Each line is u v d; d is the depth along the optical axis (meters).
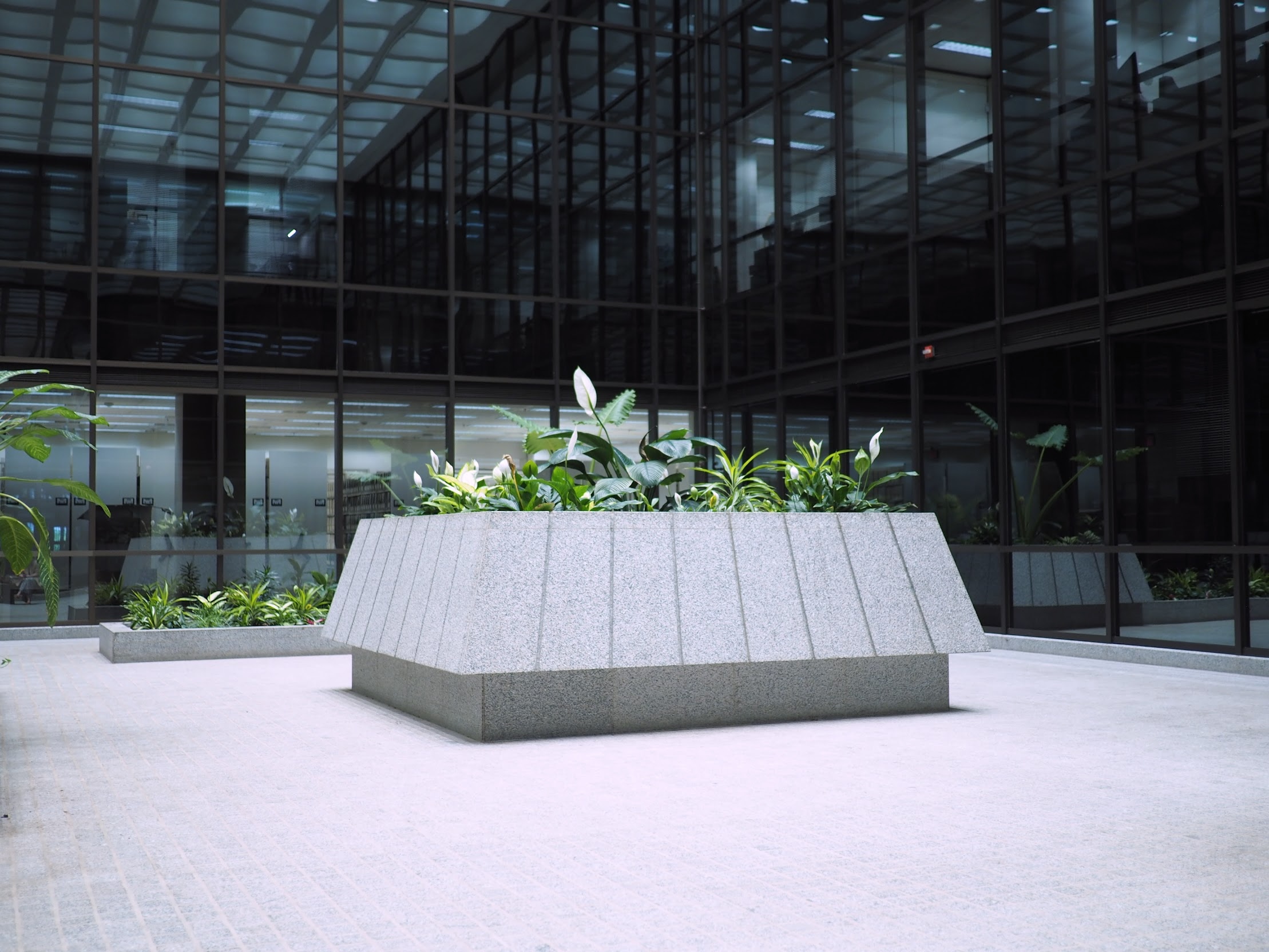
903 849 5.59
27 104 18.66
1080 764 7.72
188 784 7.31
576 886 5.00
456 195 20.77
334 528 19.70
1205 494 13.21
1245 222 12.78
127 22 19.19
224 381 19.28
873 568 10.17
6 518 8.77
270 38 19.92
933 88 17.12
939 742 8.65
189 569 18.98
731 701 9.64
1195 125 13.41
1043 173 15.41
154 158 19.20
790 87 20.19
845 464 18.66
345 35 20.31
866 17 18.42
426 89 20.72
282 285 19.66
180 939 4.34
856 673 10.05
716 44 22.33
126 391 18.84
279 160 19.81
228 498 19.23
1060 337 15.05
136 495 18.84
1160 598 13.73
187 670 14.35
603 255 21.78
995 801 6.62
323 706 11.06
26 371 9.12
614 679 9.27
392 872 5.25
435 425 20.38
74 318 18.64
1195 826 6.02
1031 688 11.77
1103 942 4.25
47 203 18.62
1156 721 9.55
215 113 19.55
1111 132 14.48
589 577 9.17
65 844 5.81
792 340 20.02
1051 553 15.20
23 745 8.81
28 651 16.69
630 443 21.94
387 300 20.22
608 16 22.09
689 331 22.44
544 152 21.42
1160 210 13.79
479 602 8.81
